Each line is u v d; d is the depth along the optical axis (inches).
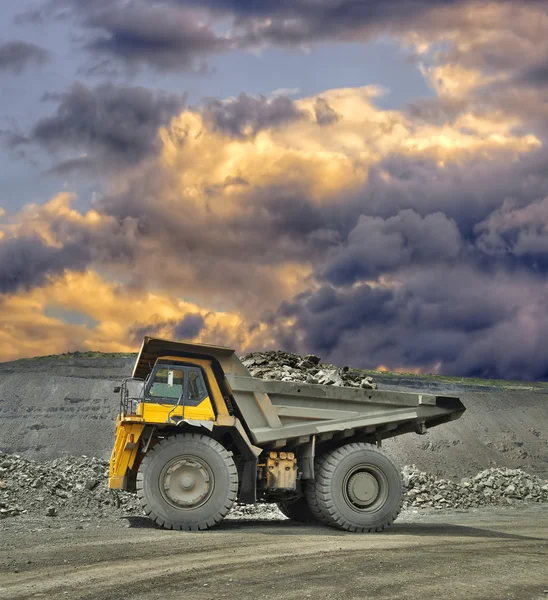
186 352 457.1
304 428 463.2
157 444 435.2
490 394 3115.2
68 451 1975.9
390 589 253.1
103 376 2679.6
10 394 2399.1
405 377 3809.1
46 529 410.3
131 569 288.8
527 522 546.0
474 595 246.2
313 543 370.3
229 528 442.6
